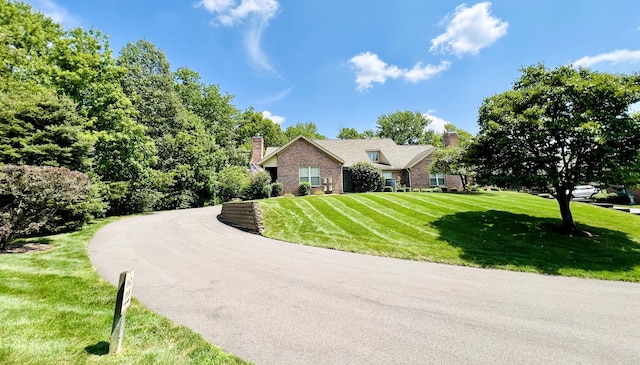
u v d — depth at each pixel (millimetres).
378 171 25266
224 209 15664
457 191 23094
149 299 4742
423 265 7293
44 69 16438
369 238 9875
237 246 9227
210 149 29562
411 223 11523
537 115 9055
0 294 4453
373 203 15430
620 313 4469
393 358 3096
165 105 27875
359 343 3416
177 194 25297
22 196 7633
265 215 13289
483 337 3623
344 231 10820
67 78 16781
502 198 17109
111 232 11500
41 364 2705
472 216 12227
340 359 3059
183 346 3186
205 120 37469
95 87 18219
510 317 4258
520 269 6992
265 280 5883
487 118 10578
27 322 3570
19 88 12719
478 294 5250
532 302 4891
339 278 6098
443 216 12367
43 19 18234
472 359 3109
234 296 4957
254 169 29031
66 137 12688
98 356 2893
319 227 11469
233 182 29000
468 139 12352
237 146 49938
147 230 12164
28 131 12023
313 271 6594
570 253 8109
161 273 6215
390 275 6379
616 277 6480
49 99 12695
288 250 8750
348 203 15570
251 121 54219
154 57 32000
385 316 4223
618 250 8328
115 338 2947
